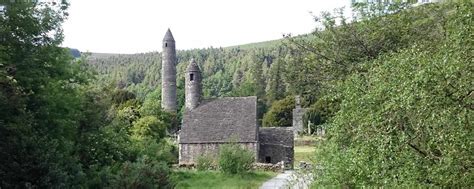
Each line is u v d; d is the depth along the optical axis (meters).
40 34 23.30
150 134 53.06
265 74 146.25
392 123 10.84
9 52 21.12
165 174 25.08
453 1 13.70
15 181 18.70
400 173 10.67
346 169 14.21
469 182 9.84
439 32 18.98
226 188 30.81
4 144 19.08
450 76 9.20
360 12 22.33
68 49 25.25
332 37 22.84
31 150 19.09
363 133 11.92
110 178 23.81
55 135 22.72
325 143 18.20
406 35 20.62
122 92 79.75
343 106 14.40
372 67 14.45
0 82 19.53
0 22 21.16
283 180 36.12
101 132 27.66
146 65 196.88
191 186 32.03
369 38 21.77
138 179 23.28
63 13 24.45
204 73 182.38
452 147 9.57
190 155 52.78
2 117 19.62
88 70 27.17
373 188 11.81
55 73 24.34
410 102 9.70
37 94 22.44
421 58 10.62
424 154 10.62
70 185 20.33
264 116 100.50
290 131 55.38
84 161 25.83
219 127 53.53
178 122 78.00
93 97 29.30
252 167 43.09
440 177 9.91
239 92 131.12
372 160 11.76
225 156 38.56
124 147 30.22
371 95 11.88
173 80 77.81
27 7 22.19
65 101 24.00
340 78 20.56
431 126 9.91
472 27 9.92
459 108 9.48
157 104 68.38
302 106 77.06
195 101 56.69
